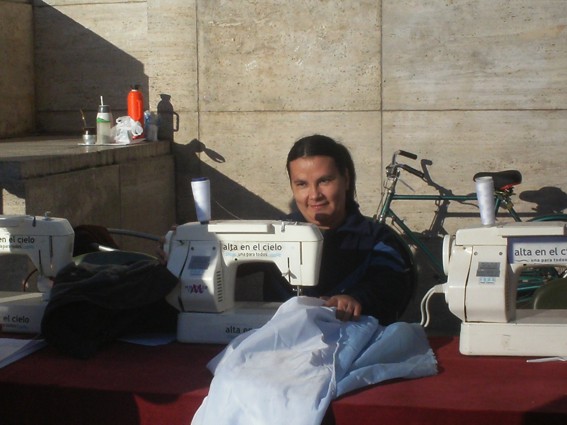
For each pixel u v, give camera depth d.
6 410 2.63
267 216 6.41
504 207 5.71
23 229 3.22
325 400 2.37
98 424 2.57
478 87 6.09
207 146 6.44
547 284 3.37
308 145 3.24
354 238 3.27
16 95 6.73
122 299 2.95
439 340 3.03
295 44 6.24
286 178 6.35
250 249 3.03
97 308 2.92
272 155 6.36
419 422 2.36
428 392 2.47
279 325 2.64
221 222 3.11
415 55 6.12
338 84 6.23
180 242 3.10
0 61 6.53
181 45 6.41
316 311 2.74
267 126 6.34
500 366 2.71
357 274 3.24
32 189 4.59
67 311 2.90
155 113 6.48
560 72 6.01
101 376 2.67
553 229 2.81
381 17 6.13
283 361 2.54
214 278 2.99
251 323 2.98
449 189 6.19
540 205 6.12
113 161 5.57
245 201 6.43
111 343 3.01
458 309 2.82
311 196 3.23
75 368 2.75
